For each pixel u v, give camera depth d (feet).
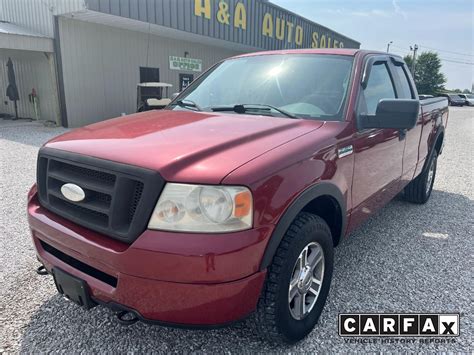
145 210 6.05
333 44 81.41
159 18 41.75
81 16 38.50
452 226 14.67
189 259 5.82
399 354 7.75
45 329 8.19
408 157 13.47
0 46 35.12
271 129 7.96
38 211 7.89
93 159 6.74
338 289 9.97
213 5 48.49
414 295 9.77
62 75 40.19
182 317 6.15
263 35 58.34
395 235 13.69
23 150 27.45
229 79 11.21
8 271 10.46
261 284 6.50
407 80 13.96
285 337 7.43
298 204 6.92
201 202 5.96
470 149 34.78
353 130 9.02
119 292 6.29
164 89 52.19
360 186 9.66
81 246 6.64
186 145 6.81
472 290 10.07
